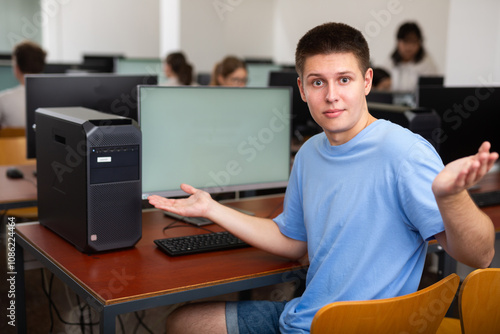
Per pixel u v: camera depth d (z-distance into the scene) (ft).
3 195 7.68
